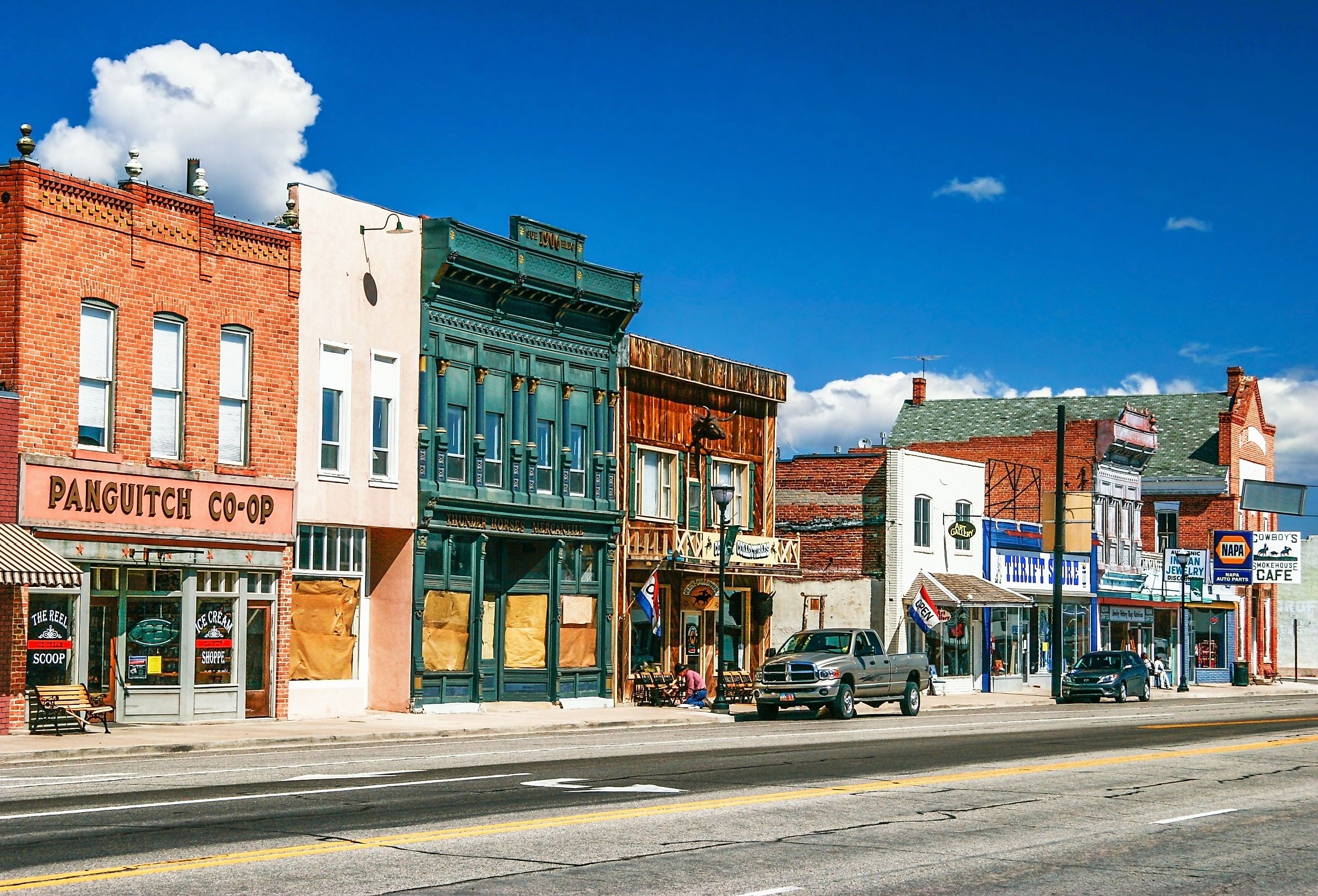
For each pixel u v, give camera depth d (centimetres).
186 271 2875
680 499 4184
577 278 3794
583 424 3881
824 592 4994
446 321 3469
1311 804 1831
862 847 1382
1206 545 7344
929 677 3991
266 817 1466
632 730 3188
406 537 3341
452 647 3466
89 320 2706
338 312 3203
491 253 3528
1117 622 6475
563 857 1273
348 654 3291
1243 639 7525
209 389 2909
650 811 1573
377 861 1221
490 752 2402
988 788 1902
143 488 2756
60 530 2602
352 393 3228
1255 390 7756
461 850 1288
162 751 2377
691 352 4212
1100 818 1647
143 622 2794
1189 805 1797
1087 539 5959
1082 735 3002
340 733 2709
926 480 5081
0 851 1239
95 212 2702
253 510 2967
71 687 2570
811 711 3972
